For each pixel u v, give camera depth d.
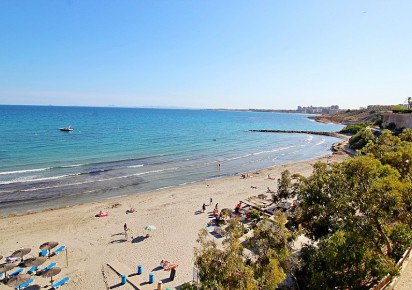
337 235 13.44
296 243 18.50
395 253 14.09
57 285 18.50
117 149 71.31
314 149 85.56
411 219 13.27
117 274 20.08
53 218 29.50
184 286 15.19
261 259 12.87
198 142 90.62
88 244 24.30
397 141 23.86
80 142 79.50
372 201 12.37
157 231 27.09
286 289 13.80
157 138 95.69
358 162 13.22
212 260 11.48
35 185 40.22
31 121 140.00
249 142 96.44
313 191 16.56
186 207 33.75
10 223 28.00
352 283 12.94
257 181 46.59
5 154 59.28
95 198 36.38
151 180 45.62
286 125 190.75
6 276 19.17
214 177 49.38
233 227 17.97
